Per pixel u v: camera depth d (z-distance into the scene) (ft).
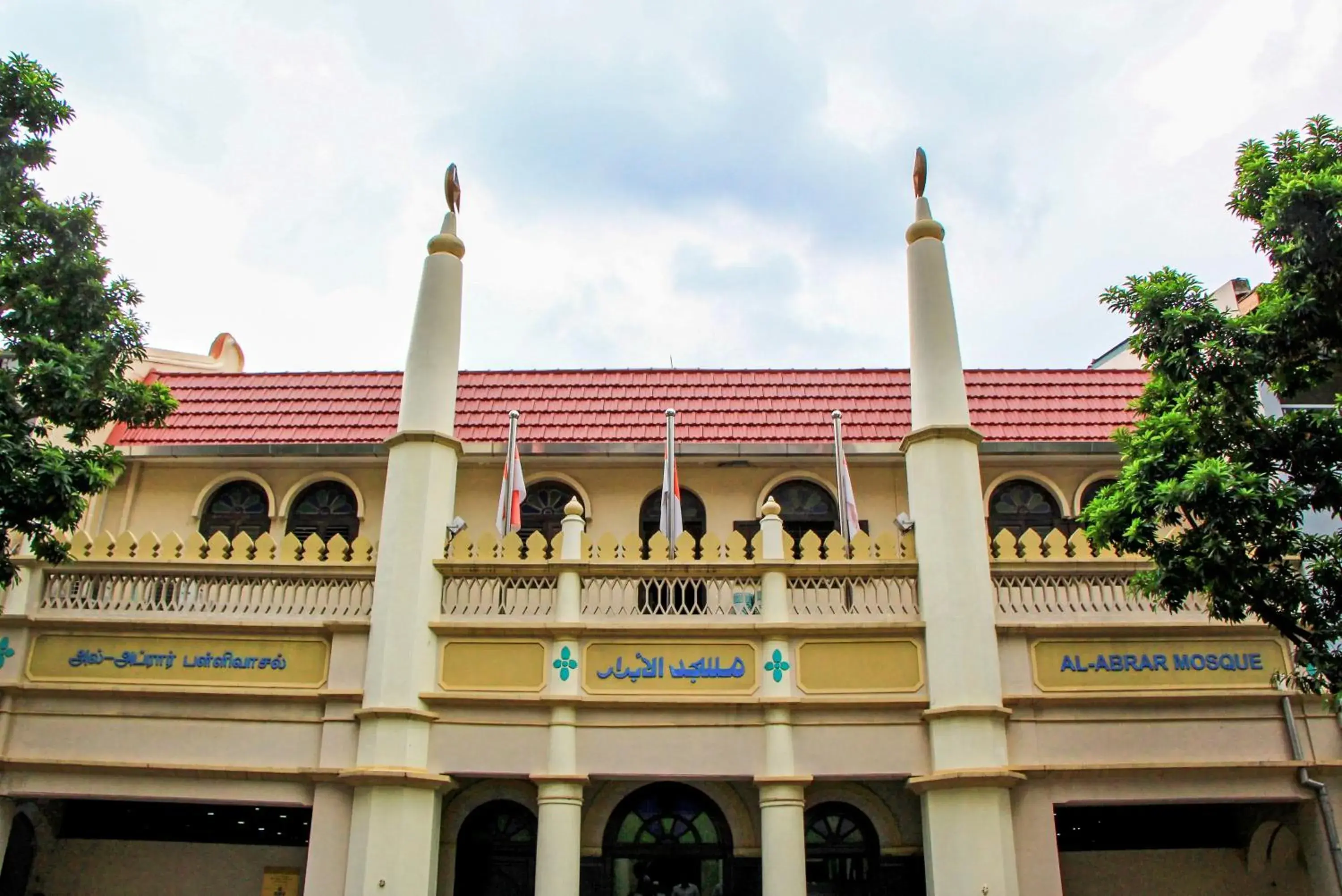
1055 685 47.21
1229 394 39.22
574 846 45.57
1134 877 54.08
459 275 54.65
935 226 53.83
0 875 51.83
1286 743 46.85
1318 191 35.81
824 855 52.54
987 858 43.45
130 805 55.67
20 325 41.57
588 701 46.98
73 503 38.96
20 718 47.88
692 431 61.00
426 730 46.83
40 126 41.65
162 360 73.10
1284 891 53.31
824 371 67.00
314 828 45.50
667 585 49.73
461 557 49.75
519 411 63.10
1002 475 60.23
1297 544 37.04
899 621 47.75
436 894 47.85
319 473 60.75
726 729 47.03
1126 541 39.29
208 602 49.78
